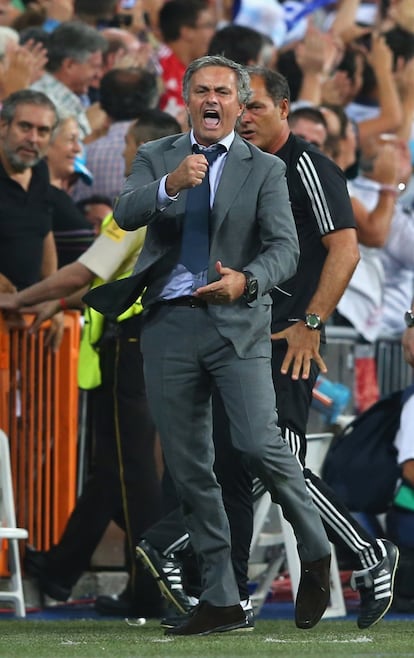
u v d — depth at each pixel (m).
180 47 36.47
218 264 17.31
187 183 17.09
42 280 25.53
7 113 25.98
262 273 17.52
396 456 26.78
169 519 21.09
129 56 34.66
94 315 23.91
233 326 17.81
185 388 18.20
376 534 27.19
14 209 26.19
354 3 41.59
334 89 39.25
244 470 20.09
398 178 34.94
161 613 23.59
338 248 20.73
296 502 18.36
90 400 27.89
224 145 18.05
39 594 26.31
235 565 20.09
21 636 19.44
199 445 18.50
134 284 18.05
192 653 16.27
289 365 20.44
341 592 25.27
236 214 17.98
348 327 31.75
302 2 41.31
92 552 25.72
